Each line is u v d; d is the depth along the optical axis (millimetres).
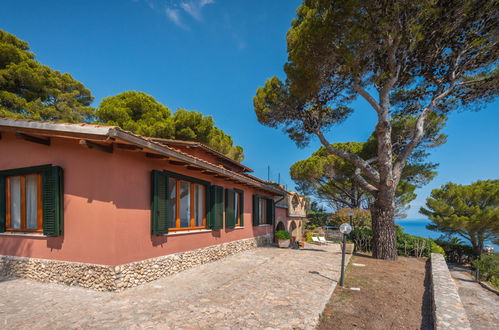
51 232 5465
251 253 10875
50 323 3744
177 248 7121
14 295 4848
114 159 5199
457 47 10078
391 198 10906
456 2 8562
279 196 16656
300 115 12477
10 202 6391
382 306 5258
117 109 16531
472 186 19203
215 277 6621
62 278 5434
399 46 9969
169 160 6695
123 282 5230
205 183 8688
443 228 19953
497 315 7352
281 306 4672
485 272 13508
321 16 9469
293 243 15023
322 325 4145
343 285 6402
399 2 8141
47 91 16719
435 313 4652
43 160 5855
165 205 6555
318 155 22125
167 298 4922
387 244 10844
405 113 13672
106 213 5172
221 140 18344
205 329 3672
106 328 3617
